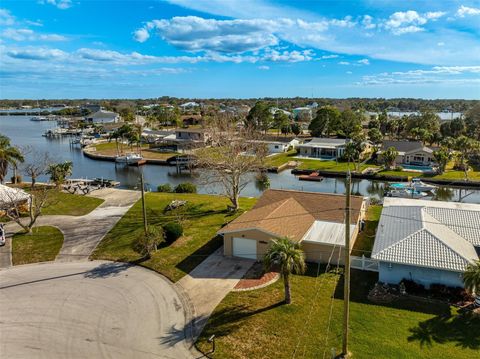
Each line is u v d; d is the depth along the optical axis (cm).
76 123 17912
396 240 2616
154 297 2423
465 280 2139
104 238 3447
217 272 2741
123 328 2100
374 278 2612
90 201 4709
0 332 2081
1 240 3303
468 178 6562
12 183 5897
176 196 4931
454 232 2819
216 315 2206
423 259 2392
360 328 2044
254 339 1978
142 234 3181
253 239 2908
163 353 1891
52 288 2561
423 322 2081
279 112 14212
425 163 7888
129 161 8906
